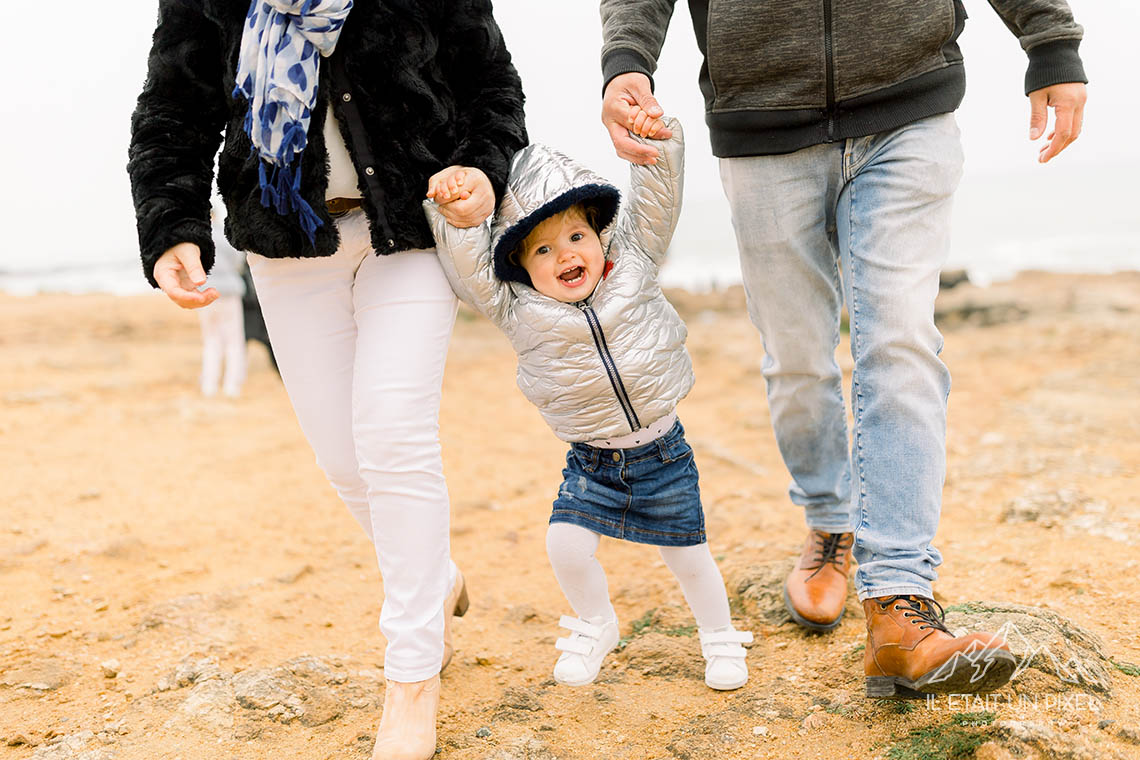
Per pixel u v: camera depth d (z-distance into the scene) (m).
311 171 2.17
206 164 2.36
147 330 12.55
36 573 3.76
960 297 10.58
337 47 2.16
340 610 3.47
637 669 2.84
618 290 2.39
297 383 2.44
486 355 9.95
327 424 2.45
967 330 9.41
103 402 7.38
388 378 2.22
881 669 2.26
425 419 2.26
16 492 4.82
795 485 3.04
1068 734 2.14
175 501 4.80
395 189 2.19
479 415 7.05
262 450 5.88
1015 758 2.07
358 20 2.17
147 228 2.25
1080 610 2.93
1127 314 9.17
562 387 2.39
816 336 2.75
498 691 2.77
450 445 6.06
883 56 2.40
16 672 2.89
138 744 2.47
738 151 2.58
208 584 3.71
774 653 2.85
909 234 2.39
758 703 2.53
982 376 7.08
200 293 2.23
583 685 2.71
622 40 2.53
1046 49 2.43
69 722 2.62
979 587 3.18
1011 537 3.62
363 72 2.16
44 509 4.58
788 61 2.47
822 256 2.69
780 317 2.73
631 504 2.49
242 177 2.23
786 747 2.31
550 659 2.99
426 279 2.29
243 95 2.18
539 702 2.66
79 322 13.16
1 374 8.55
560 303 2.39
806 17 2.43
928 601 2.25
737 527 4.06
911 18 2.38
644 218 2.45
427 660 2.30
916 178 2.40
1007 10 2.49
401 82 2.19
